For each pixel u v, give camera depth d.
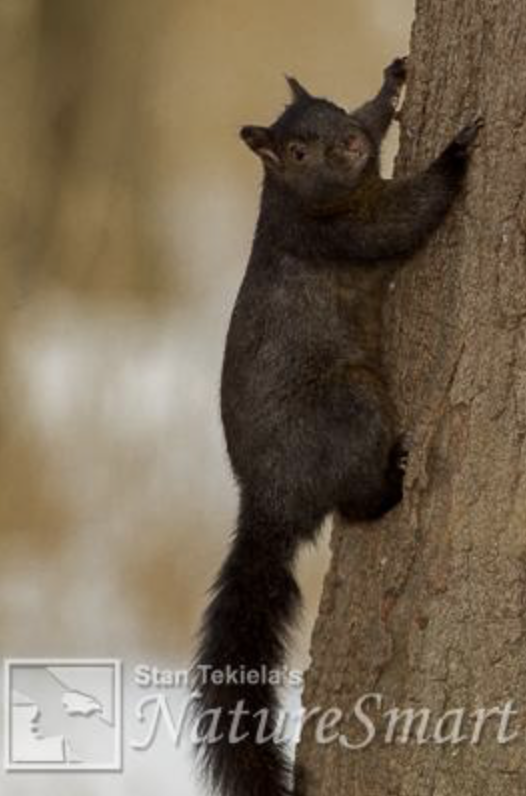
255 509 11.16
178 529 19.55
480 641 9.76
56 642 18.55
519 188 9.81
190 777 14.91
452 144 10.12
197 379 20.62
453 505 9.88
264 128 11.55
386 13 21.61
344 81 21.53
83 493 19.77
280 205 11.31
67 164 22.25
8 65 22.41
